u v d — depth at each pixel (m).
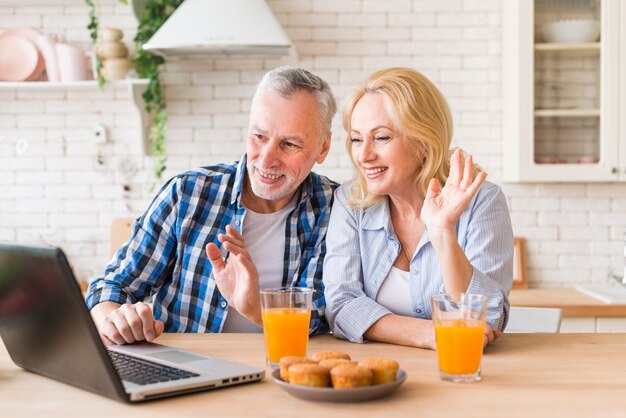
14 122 3.94
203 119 3.93
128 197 3.95
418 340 1.66
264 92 1.97
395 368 1.25
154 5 3.63
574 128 3.65
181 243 2.12
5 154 3.95
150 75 3.71
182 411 1.18
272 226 2.14
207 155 3.93
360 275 1.97
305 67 3.93
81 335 1.20
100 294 2.01
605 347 1.64
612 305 3.26
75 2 3.84
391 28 3.91
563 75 3.63
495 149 3.93
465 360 1.33
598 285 3.94
